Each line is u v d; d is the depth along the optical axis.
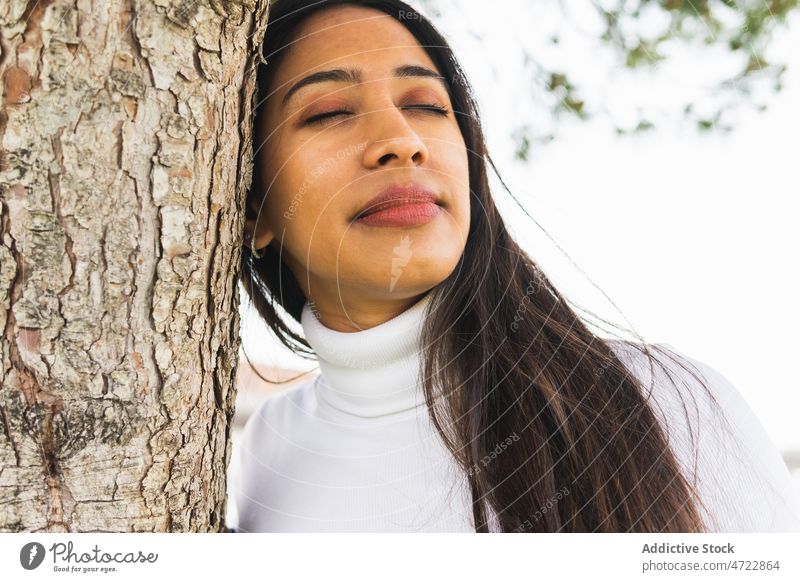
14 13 0.44
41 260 0.47
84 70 0.45
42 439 0.49
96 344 0.49
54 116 0.45
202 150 0.51
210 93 0.50
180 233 0.51
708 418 0.71
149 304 0.50
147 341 0.51
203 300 0.54
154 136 0.48
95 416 0.49
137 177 0.48
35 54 0.44
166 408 0.52
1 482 0.48
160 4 0.47
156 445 0.52
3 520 0.48
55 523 0.49
